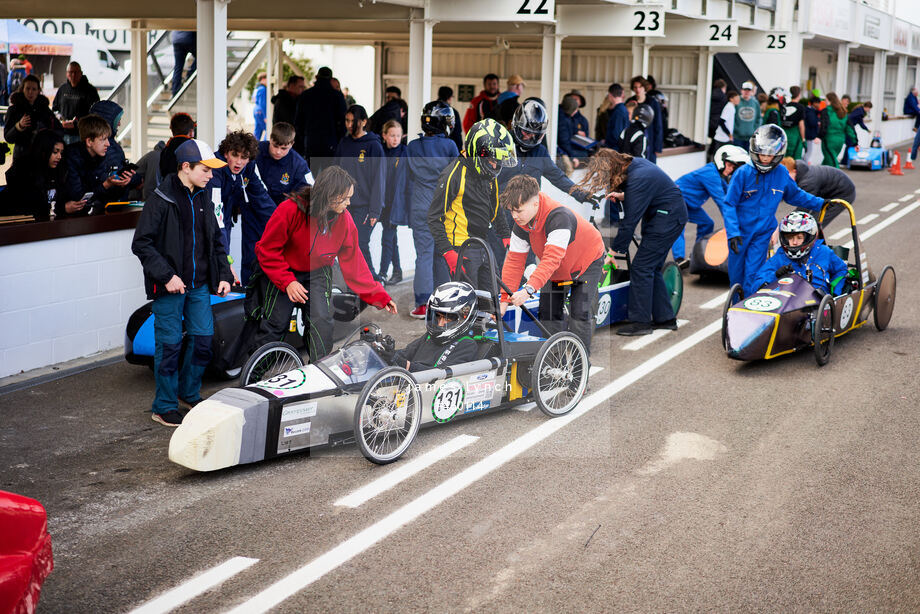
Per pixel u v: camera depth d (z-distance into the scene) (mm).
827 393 7242
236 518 5008
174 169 8523
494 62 22000
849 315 8406
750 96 19625
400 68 22109
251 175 8359
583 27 14023
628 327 8984
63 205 7824
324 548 4668
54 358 7641
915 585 4387
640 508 5168
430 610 4102
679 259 11078
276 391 5680
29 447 5984
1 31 17625
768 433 6363
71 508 5117
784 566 4547
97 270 7891
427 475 5590
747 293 9195
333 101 12758
